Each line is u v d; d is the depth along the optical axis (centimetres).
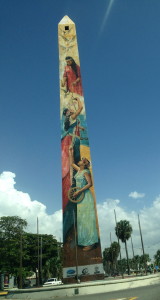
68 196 6425
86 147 6819
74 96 7406
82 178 6525
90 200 6344
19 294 4034
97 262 5809
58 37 8194
